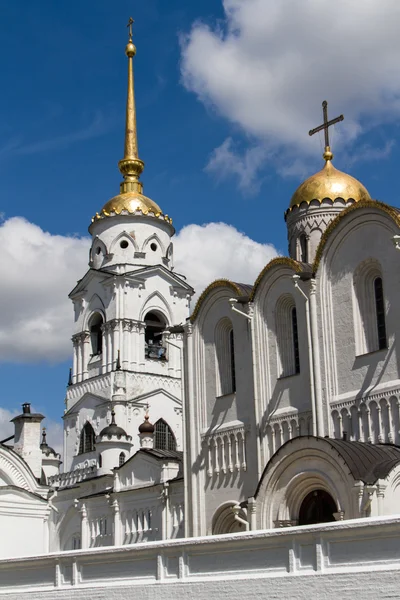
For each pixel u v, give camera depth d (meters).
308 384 44.78
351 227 43.53
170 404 86.81
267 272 47.78
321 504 39.28
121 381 84.88
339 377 43.16
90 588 32.97
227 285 50.41
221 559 29.06
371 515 35.31
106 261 89.62
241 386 48.88
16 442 57.47
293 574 26.72
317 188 54.16
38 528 52.56
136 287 87.94
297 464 39.09
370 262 42.72
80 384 88.62
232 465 48.34
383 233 41.94
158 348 88.94
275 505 39.94
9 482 52.72
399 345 40.59
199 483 50.28
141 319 87.44
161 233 91.06
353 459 36.69
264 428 46.62
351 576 25.20
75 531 74.94
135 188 93.06
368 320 42.84
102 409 85.12
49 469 86.88
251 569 28.11
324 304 44.34
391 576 24.27
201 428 51.00
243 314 48.16
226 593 28.33
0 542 50.97
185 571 30.05
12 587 36.59
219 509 48.41
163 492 60.19
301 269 45.53
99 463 75.31
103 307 88.44
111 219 90.06
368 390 41.50
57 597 34.19
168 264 91.44
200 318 52.50
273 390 46.78
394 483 35.94
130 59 97.06
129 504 64.12
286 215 55.69
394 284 41.16
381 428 40.66
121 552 32.25
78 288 91.12
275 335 47.22
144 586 30.97
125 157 93.75
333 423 42.88
